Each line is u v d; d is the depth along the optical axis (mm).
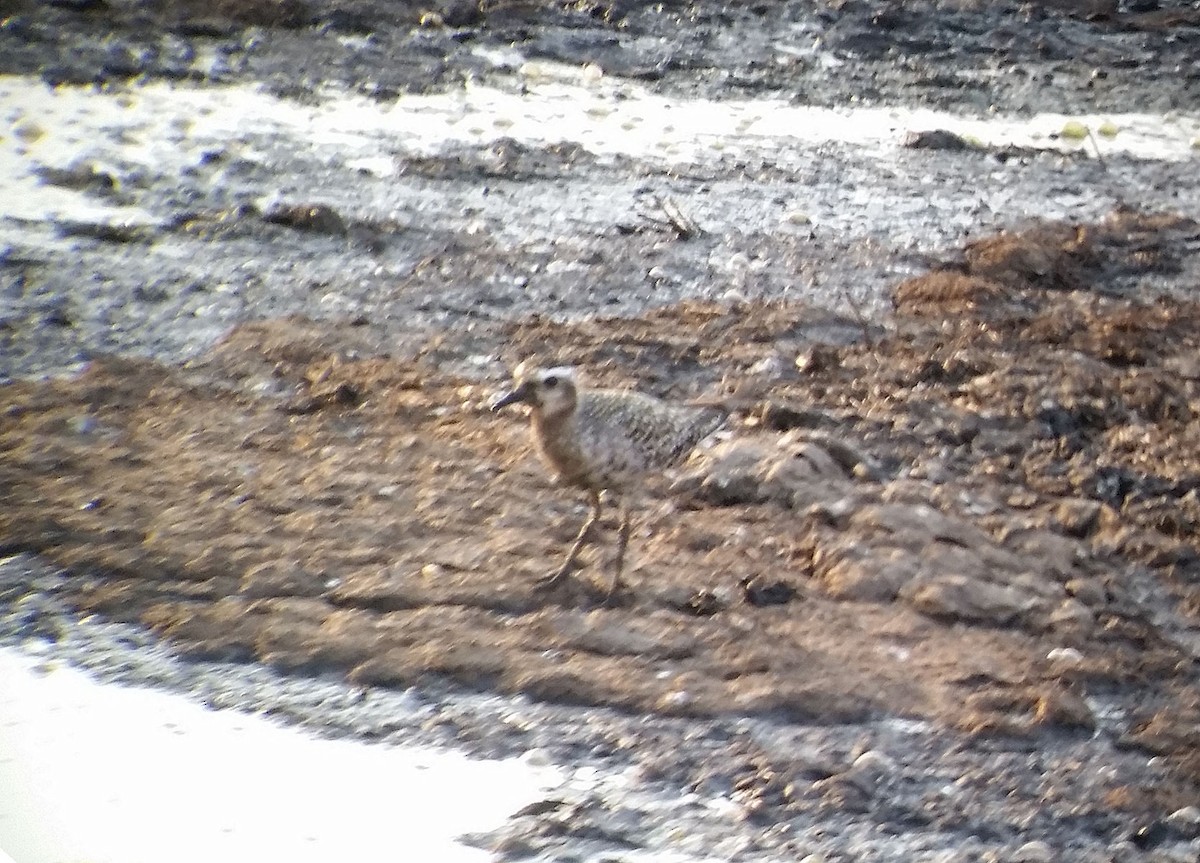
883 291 16609
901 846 8484
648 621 10273
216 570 10492
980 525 11891
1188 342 15805
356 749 8859
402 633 9969
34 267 15156
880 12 27859
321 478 11773
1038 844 8625
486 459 12250
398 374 13633
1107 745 9664
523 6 25703
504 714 9344
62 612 9961
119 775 8391
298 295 15219
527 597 10430
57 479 11438
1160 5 30797
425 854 7977
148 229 16344
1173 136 23750
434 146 19719
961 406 13867
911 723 9578
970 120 23547
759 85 23969
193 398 12938
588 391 10430
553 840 8172
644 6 26641
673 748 9125
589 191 18828
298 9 23797
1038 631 10719
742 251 17375
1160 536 12289
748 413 13391
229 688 9352
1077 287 17359
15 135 18359
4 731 8688
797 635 10297
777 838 8422
